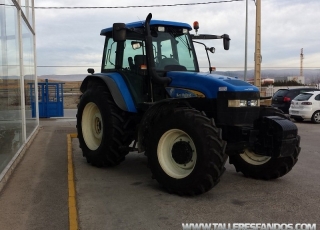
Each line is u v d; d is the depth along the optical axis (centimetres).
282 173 579
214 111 530
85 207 465
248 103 528
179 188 502
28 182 566
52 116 1623
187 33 641
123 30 545
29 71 981
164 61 602
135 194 518
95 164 671
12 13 697
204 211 453
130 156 773
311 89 1809
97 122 693
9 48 656
